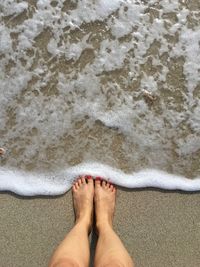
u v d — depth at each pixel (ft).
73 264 3.72
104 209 4.36
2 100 4.54
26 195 4.41
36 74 4.57
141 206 4.42
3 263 4.32
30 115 4.54
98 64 4.57
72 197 4.45
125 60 4.57
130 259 3.98
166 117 4.53
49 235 4.37
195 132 4.52
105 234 4.12
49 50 4.58
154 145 4.51
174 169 4.50
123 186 4.45
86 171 4.49
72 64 4.57
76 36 4.59
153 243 4.35
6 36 4.57
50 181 4.48
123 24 4.58
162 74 4.56
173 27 4.58
